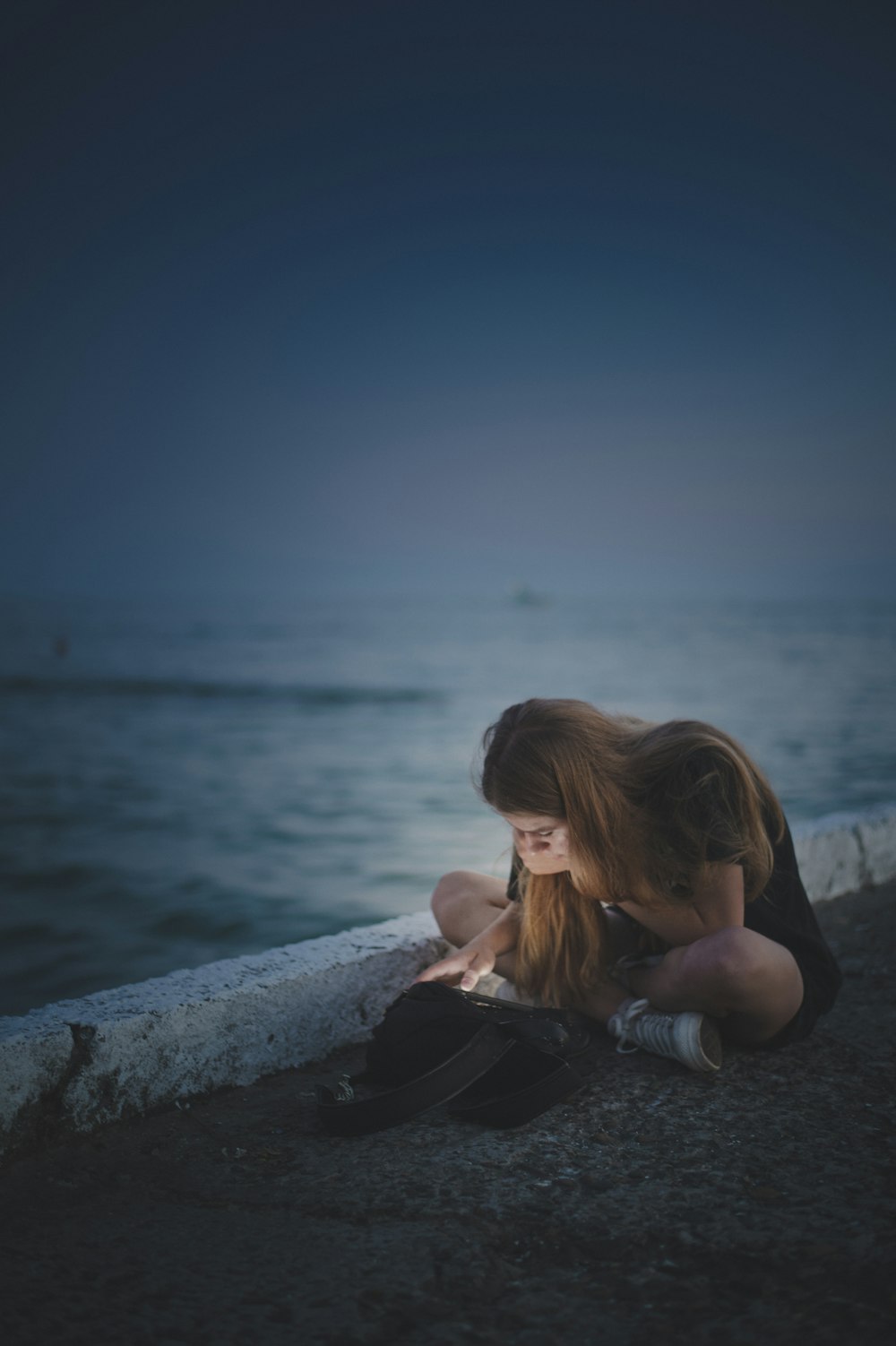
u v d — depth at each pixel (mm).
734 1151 2291
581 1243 1957
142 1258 1933
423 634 77062
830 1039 2926
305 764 18688
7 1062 2293
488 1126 2461
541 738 2562
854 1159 2244
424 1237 1984
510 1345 1668
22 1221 2068
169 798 15148
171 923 8820
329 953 3010
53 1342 1676
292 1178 2236
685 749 2617
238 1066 2711
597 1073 2713
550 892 2834
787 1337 1652
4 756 19656
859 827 4535
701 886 2594
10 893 9875
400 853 11266
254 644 62938
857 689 29844
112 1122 2473
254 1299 1798
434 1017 2592
